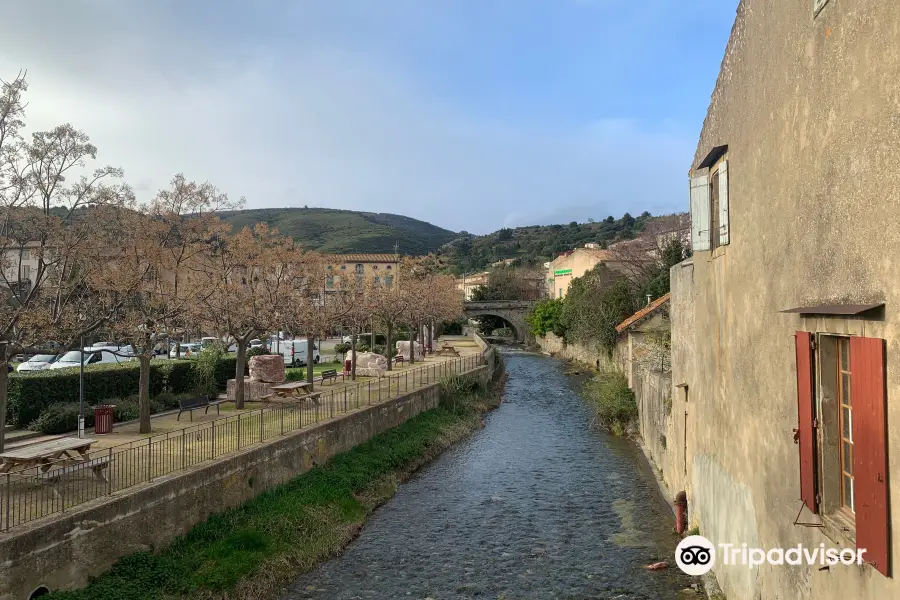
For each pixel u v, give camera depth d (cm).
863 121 512
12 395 1838
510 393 3850
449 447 2442
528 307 8350
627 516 1591
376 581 1249
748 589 866
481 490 1861
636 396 2692
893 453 474
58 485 1098
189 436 1594
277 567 1246
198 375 2588
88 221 1533
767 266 769
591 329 4544
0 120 1324
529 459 2220
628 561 1313
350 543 1455
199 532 1241
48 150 1398
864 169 512
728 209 971
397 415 2439
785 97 693
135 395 2209
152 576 1063
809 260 630
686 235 5044
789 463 701
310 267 2634
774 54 729
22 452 1150
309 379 2758
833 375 614
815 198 612
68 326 1481
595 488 1847
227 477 1368
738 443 918
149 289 1884
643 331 2912
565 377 4603
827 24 579
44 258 1443
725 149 994
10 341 1367
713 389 1088
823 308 568
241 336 2347
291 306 2442
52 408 1836
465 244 16662
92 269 1627
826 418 614
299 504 1504
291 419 1931
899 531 468
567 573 1266
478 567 1309
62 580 952
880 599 498
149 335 1803
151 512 1137
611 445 2408
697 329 1234
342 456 1916
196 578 1111
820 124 598
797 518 663
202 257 2247
